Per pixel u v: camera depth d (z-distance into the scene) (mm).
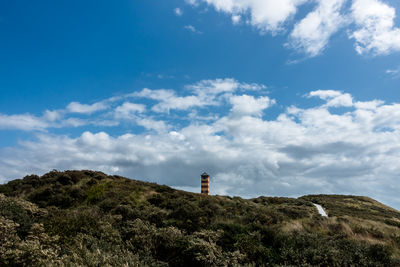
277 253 10977
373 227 16625
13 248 7699
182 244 10469
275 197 39625
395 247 12570
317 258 9828
